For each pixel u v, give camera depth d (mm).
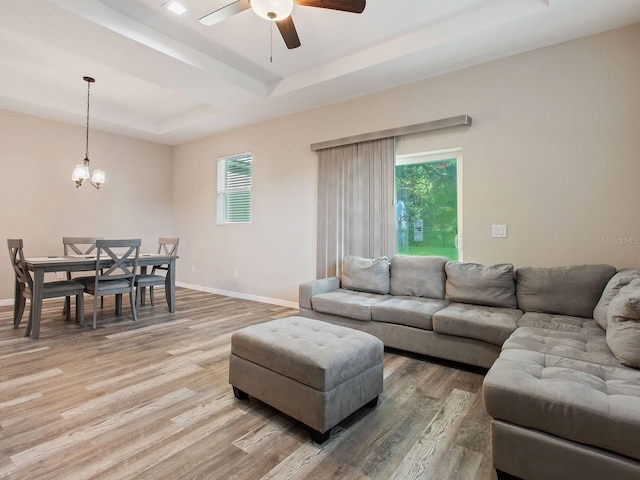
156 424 1909
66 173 5305
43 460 1593
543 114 3016
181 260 6621
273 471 1546
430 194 3723
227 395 2266
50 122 5141
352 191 4105
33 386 2340
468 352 2596
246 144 5422
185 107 5137
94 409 2055
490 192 3268
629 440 1206
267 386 1996
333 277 3994
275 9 2197
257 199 5266
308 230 4645
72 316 4188
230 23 2998
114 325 3836
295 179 4781
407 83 3766
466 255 3391
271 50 3436
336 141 4191
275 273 5027
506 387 1454
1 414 1982
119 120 5309
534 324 2400
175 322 3988
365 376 2002
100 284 3803
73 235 5391
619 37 2717
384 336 3045
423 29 3059
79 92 4559
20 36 3209
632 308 1680
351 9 2242
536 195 3045
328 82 3752
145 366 2707
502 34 2820
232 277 5648
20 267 3592
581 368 1605
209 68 3541
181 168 6594
